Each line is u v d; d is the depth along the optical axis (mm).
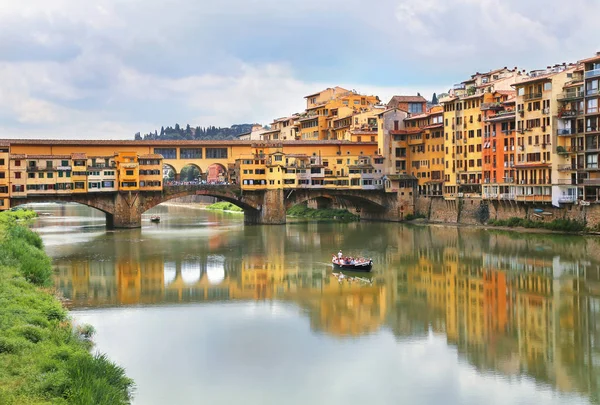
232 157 177250
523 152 139125
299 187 171125
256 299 78188
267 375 52688
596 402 47562
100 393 41156
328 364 55094
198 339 61719
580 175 126250
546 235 127000
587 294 77812
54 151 159250
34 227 161875
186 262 104500
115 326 65812
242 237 138125
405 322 67500
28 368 43188
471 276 90000
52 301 64062
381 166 179375
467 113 158375
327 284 86625
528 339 61281
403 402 47812
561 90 130125
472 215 155250
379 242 127312
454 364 55031
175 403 47375
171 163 172375
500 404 47344
